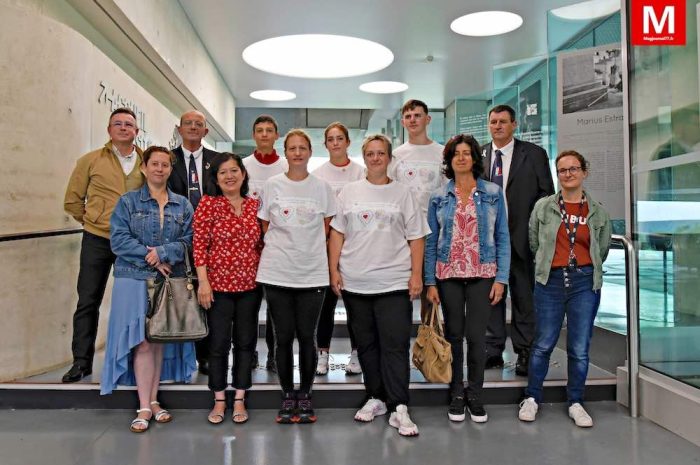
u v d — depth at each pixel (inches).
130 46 223.0
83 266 144.9
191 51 299.9
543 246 133.0
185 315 122.7
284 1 270.4
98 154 146.2
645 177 137.6
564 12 242.8
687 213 121.8
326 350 156.9
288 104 501.7
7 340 144.6
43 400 138.4
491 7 279.3
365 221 127.0
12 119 144.9
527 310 155.0
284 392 130.7
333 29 307.9
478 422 130.5
